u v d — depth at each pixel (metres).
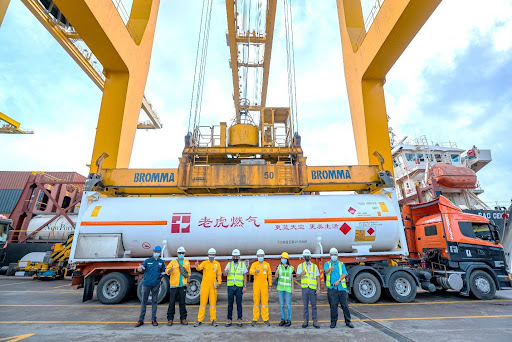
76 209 23.92
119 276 9.22
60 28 24.56
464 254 9.88
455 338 5.51
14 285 14.42
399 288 9.29
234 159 12.12
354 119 15.86
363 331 5.98
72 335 5.82
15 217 20.88
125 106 14.08
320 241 9.64
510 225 11.63
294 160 11.65
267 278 6.58
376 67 14.18
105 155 10.77
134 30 16.33
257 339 5.46
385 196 10.63
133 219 9.58
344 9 17.22
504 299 9.77
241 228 9.55
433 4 10.83
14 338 5.62
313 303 6.32
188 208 9.87
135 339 5.53
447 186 18.58
